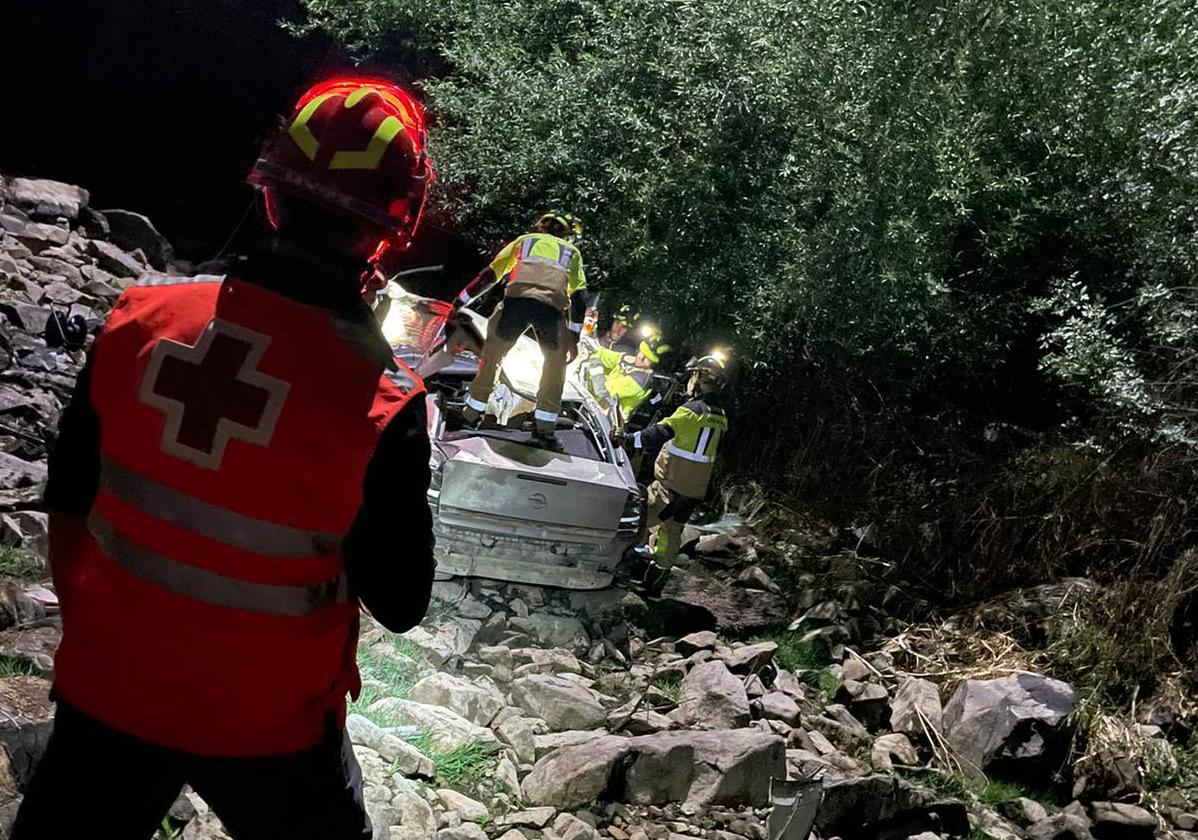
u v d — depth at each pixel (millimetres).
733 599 7781
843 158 9422
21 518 5676
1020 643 8047
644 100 10227
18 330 8477
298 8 15898
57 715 1809
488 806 4586
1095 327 8422
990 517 8977
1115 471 8898
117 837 1852
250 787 1849
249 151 15773
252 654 1734
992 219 9594
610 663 6621
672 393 9383
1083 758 6883
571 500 6426
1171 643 7988
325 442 1716
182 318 1745
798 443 10055
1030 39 9219
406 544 1803
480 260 12859
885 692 7109
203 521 1700
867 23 9266
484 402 6848
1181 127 8328
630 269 10688
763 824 4980
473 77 12875
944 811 5555
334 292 1798
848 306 9375
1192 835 6602
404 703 4977
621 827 4738
